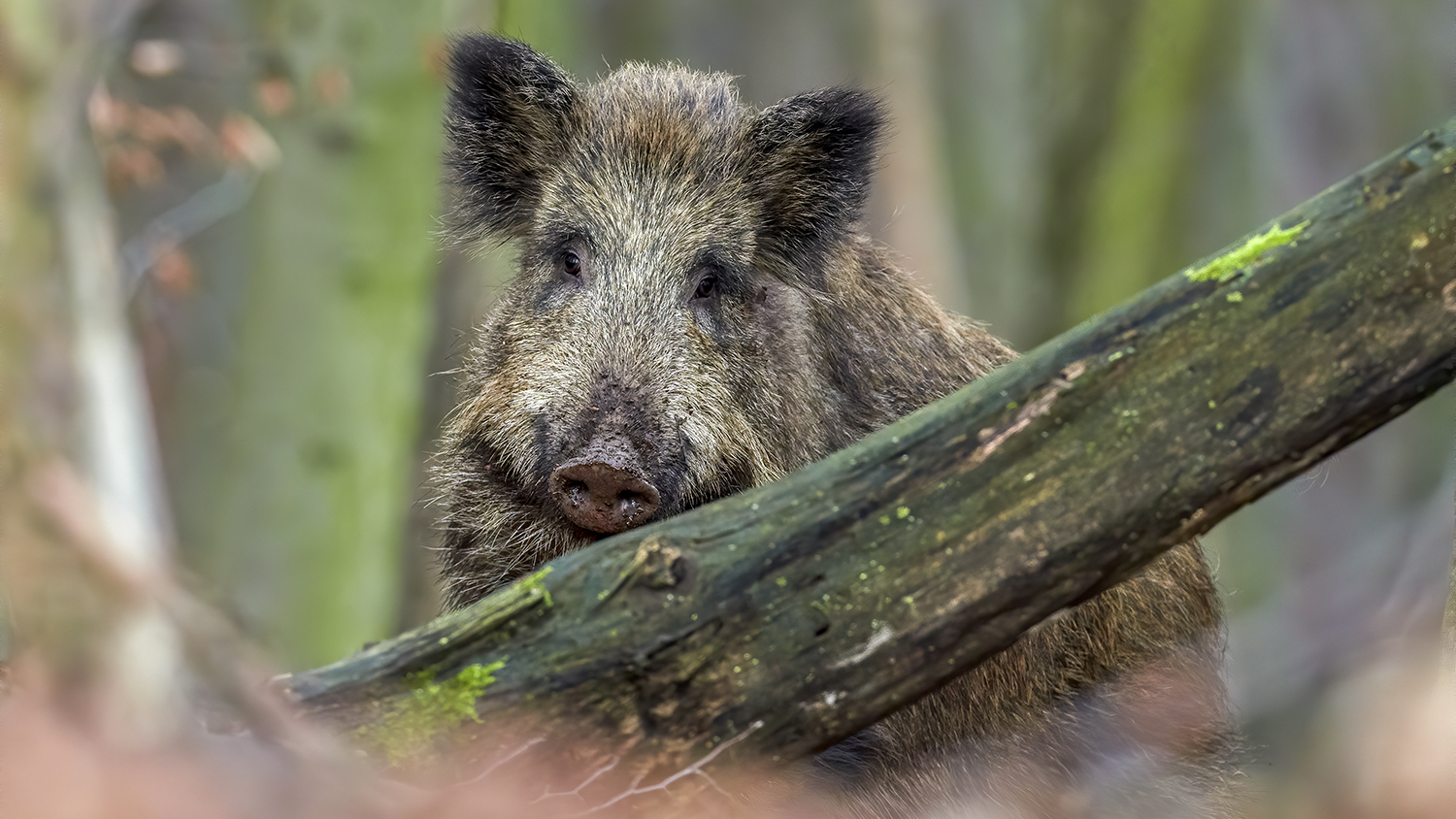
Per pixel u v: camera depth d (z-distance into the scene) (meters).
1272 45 28.31
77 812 4.56
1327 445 6.46
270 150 15.61
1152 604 10.79
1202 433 6.42
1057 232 24.58
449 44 11.38
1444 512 14.41
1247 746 11.91
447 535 10.84
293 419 16.31
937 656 6.60
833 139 10.84
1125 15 23.64
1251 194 26.83
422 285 16.84
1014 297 26.23
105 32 7.21
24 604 4.74
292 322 16.33
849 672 6.58
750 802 7.35
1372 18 30.14
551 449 9.55
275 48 16.19
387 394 16.62
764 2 34.41
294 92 16.16
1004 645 6.67
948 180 27.05
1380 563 20.42
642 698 6.57
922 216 25.56
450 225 11.61
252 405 16.38
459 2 17.56
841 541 6.57
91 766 4.64
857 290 10.95
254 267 16.56
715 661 6.55
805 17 34.25
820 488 6.62
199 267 21.67
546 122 10.92
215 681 5.19
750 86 33.66
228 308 23.56
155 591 4.81
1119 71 23.72
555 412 9.59
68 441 5.54
